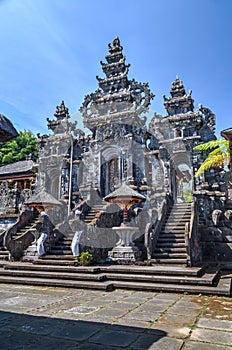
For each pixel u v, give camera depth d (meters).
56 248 14.40
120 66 24.33
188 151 20.03
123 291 8.93
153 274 10.20
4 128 4.44
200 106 20.66
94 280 9.72
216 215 16.45
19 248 15.10
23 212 17.23
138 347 4.48
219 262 13.92
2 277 10.97
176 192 22.08
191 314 6.28
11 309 6.85
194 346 4.46
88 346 4.57
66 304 7.29
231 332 5.11
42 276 10.62
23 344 4.69
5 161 42.88
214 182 18.95
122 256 12.80
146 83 23.09
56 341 4.80
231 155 6.71
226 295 8.11
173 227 15.13
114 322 5.77
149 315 6.22
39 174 24.70
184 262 11.88
